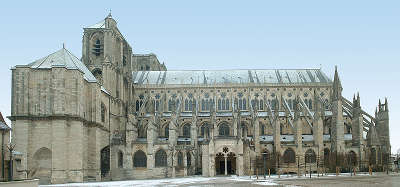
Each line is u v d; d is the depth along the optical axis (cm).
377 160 13038
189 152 12275
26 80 9731
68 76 9812
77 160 9619
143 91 15100
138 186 7394
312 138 13388
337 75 13212
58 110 9550
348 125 14162
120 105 13450
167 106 14912
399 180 7981
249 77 15412
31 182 6019
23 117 9575
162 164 12044
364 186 6384
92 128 10731
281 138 13388
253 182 8056
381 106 14225
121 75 13650
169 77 15662
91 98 10831
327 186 6544
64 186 7850
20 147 9488
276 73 15650
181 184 7812
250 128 13875
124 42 14588
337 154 12519
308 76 15375
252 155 12438
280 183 7612
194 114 12988
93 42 13425
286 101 14775
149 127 12175
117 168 12012
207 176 11406
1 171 8044
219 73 15800
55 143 9444
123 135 13225
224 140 11675
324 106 14462
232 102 14775
